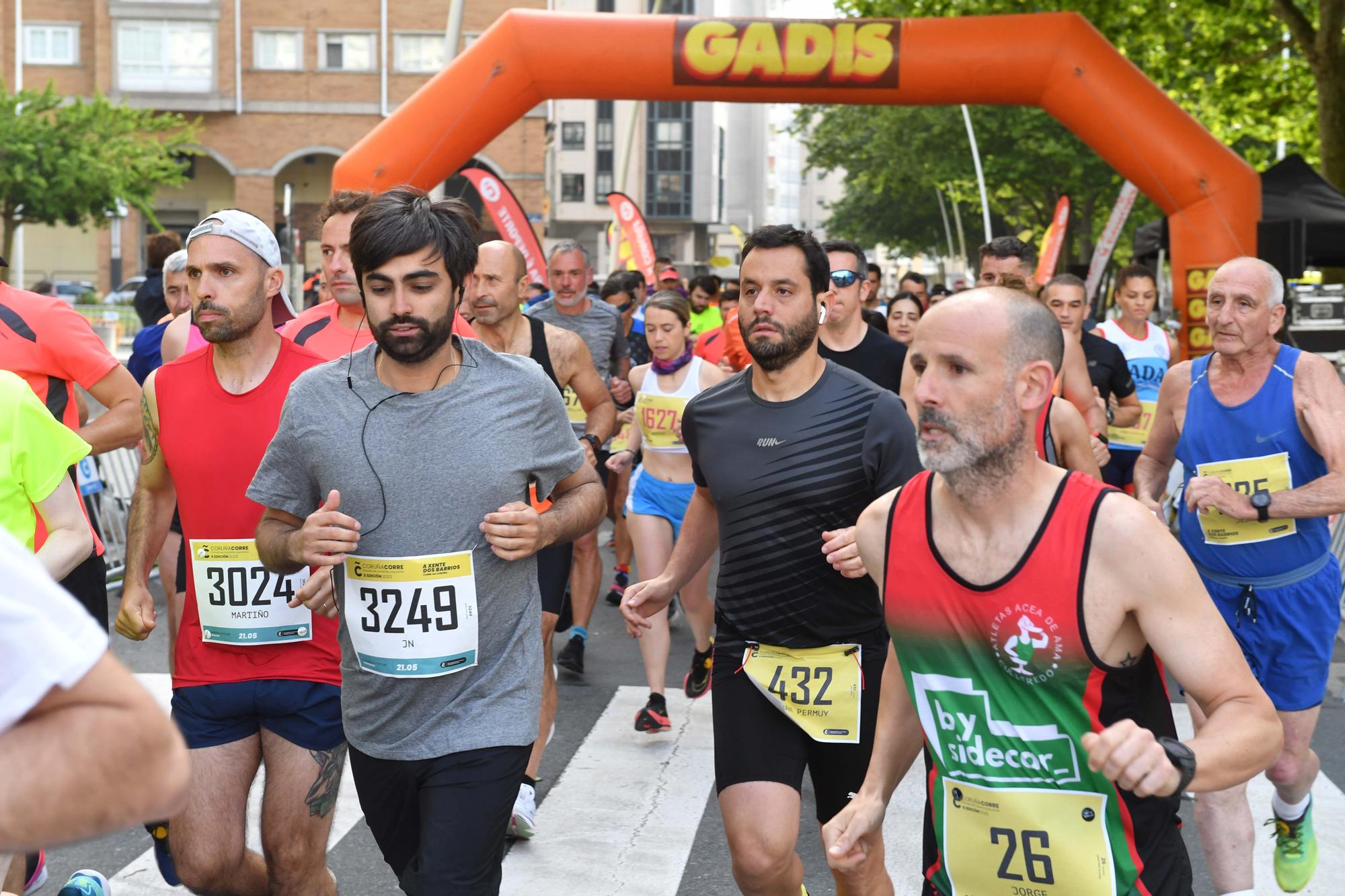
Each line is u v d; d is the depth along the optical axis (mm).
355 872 4586
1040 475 2334
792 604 3467
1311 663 4289
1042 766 2371
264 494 3234
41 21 46562
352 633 3123
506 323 5676
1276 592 4270
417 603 3061
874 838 3293
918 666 2461
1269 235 10633
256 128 46438
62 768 1326
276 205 48000
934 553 2402
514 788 3125
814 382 3561
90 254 52281
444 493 3061
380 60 46375
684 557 3861
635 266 17281
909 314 9359
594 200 92562
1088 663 2289
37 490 3322
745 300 3551
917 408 2357
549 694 5023
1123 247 44750
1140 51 20344
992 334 2281
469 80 10766
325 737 3539
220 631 3498
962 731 2430
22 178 37031
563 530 3260
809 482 3461
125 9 45531
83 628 1359
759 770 3400
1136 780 2080
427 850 3000
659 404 6469
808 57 10641
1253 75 20609
